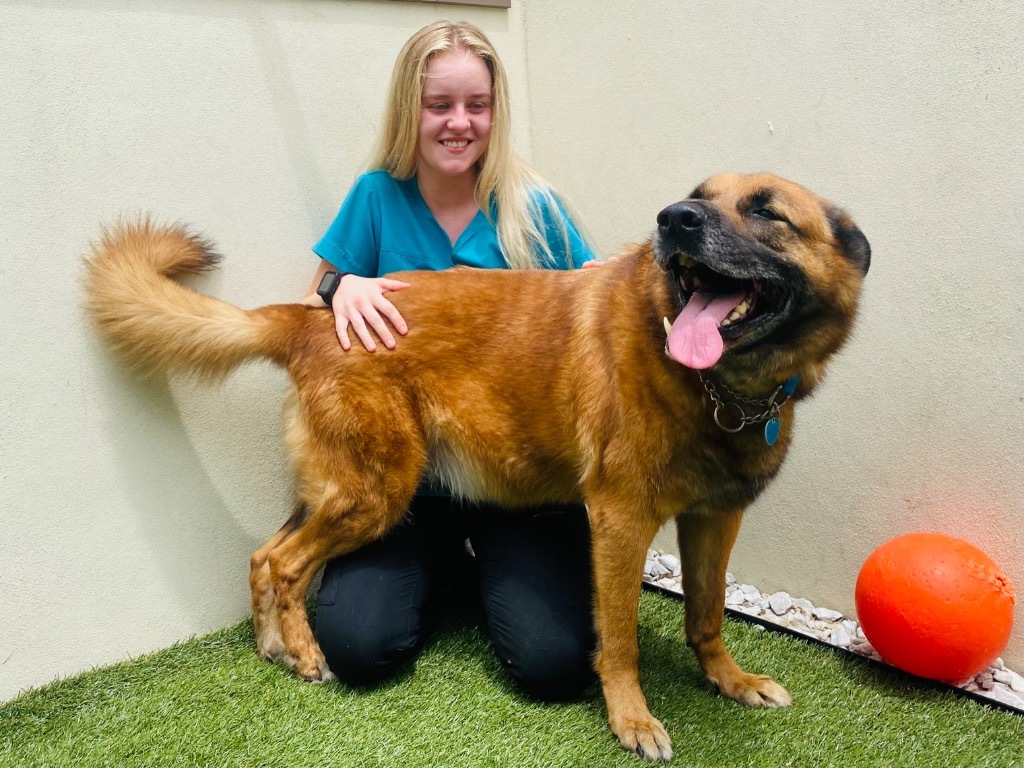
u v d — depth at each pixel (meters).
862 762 2.14
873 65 2.60
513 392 2.44
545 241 2.88
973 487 2.57
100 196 2.47
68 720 2.32
